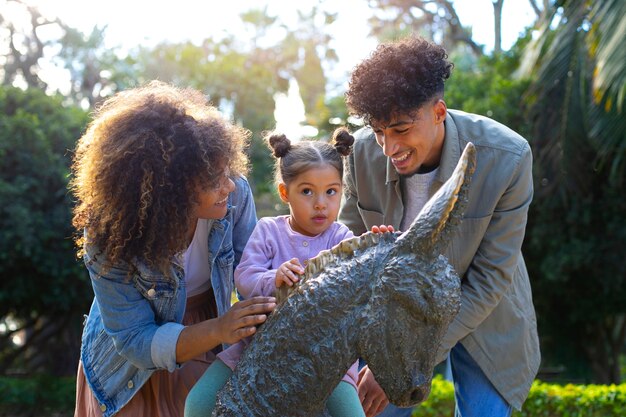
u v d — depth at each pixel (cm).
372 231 222
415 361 206
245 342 241
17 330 1342
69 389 1189
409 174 312
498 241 307
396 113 269
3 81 2159
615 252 1116
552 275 1147
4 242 1152
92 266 241
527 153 307
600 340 1302
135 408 266
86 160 235
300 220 259
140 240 231
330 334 211
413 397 209
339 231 266
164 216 226
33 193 1198
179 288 255
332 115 1495
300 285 219
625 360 1656
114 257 232
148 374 259
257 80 2241
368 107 270
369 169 327
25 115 1248
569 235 1141
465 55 1755
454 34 2128
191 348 235
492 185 302
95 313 278
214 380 241
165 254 231
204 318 284
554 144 1012
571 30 881
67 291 1240
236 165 247
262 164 1867
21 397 1166
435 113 284
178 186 226
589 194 1098
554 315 1288
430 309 201
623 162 1044
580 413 715
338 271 214
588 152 1038
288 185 259
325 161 256
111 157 225
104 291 243
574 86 914
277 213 1891
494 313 329
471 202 305
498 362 330
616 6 745
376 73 270
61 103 1390
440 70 276
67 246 1212
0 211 1157
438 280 202
